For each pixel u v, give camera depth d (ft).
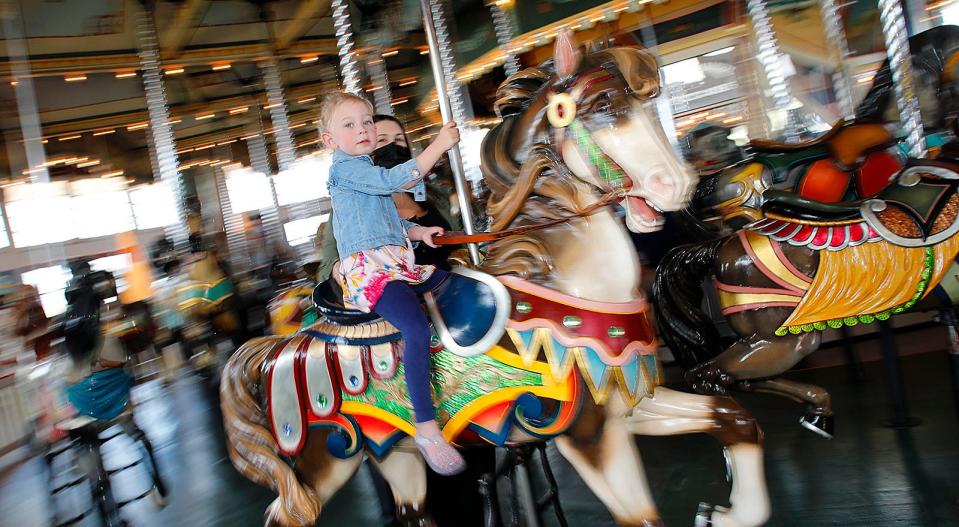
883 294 7.64
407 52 28.63
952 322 8.13
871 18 20.22
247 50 25.72
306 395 6.75
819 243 7.74
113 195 43.04
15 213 34.60
